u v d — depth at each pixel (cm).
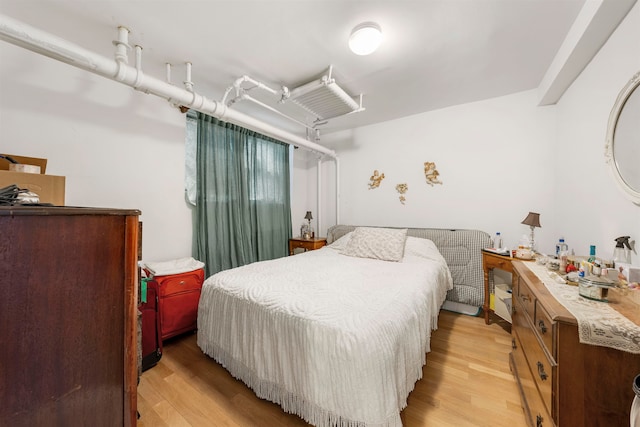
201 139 269
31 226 52
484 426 123
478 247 258
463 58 190
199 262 239
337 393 106
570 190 201
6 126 163
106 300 65
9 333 48
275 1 135
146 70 205
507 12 143
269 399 134
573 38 155
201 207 270
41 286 53
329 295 143
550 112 238
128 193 221
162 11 141
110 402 65
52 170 181
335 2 135
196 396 145
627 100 128
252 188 328
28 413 51
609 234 149
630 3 124
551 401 91
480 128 273
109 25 153
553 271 148
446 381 156
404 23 151
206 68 203
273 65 198
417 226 315
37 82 175
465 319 251
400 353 116
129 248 70
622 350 78
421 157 310
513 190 258
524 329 135
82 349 60
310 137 390
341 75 215
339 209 381
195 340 212
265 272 190
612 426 81
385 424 100
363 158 357
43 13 142
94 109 201
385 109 295
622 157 132
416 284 168
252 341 142
